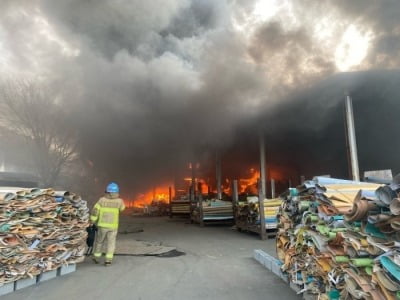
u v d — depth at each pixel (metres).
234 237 11.52
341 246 3.61
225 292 4.86
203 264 6.94
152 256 7.98
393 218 2.71
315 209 4.27
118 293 4.89
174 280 5.62
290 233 4.99
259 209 10.88
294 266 4.76
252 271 6.18
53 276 5.84
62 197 6.04
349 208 3.69
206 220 15.98
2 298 4.68
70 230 6.18
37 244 5.40
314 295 4.21
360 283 2.98
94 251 7.14
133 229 14.35
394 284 2.67
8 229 4.96
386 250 2.76
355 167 11.38
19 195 5.17
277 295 4.66
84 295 4.81
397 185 2.75
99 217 7.05
